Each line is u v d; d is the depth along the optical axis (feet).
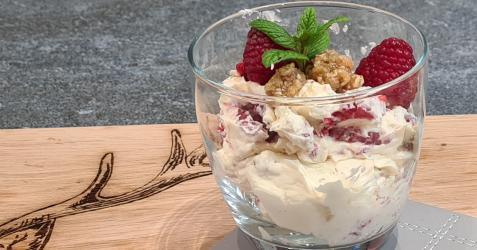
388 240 1.17
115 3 2.30
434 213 1.22
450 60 1.85
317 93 1.04
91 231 1.26
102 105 1.73
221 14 2.19
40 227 1.27
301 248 1.09
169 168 1.41
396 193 1.06
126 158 1.45
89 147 1.48
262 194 1.02
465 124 1.48
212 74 1.21
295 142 0.99
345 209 1.02
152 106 1.71
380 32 1.22
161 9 2.25
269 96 1.01
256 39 1.13
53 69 1.90
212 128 1.08
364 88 1.05
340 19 1.15
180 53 1.96
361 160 1.01
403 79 1.02
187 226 1.26
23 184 1.39
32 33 2.11
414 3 2.19
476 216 1.23
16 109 1.73
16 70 1.91
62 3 2.31
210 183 1.36
